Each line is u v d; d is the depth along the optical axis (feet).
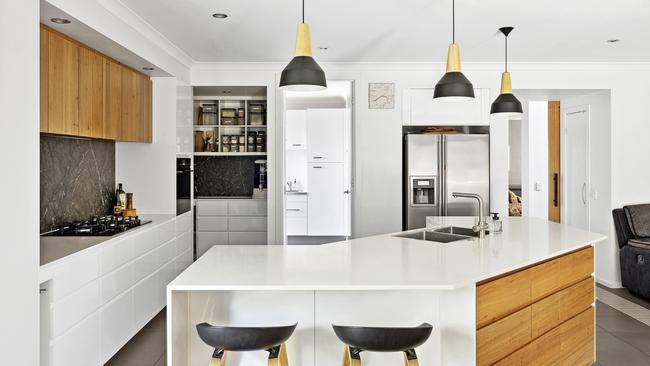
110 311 11.51
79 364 10.06
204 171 22.74
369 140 19.34
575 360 11.17
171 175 17.34
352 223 19.35
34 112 8.46
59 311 9.30
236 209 20.99
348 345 7.51
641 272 17.30
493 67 19.24
